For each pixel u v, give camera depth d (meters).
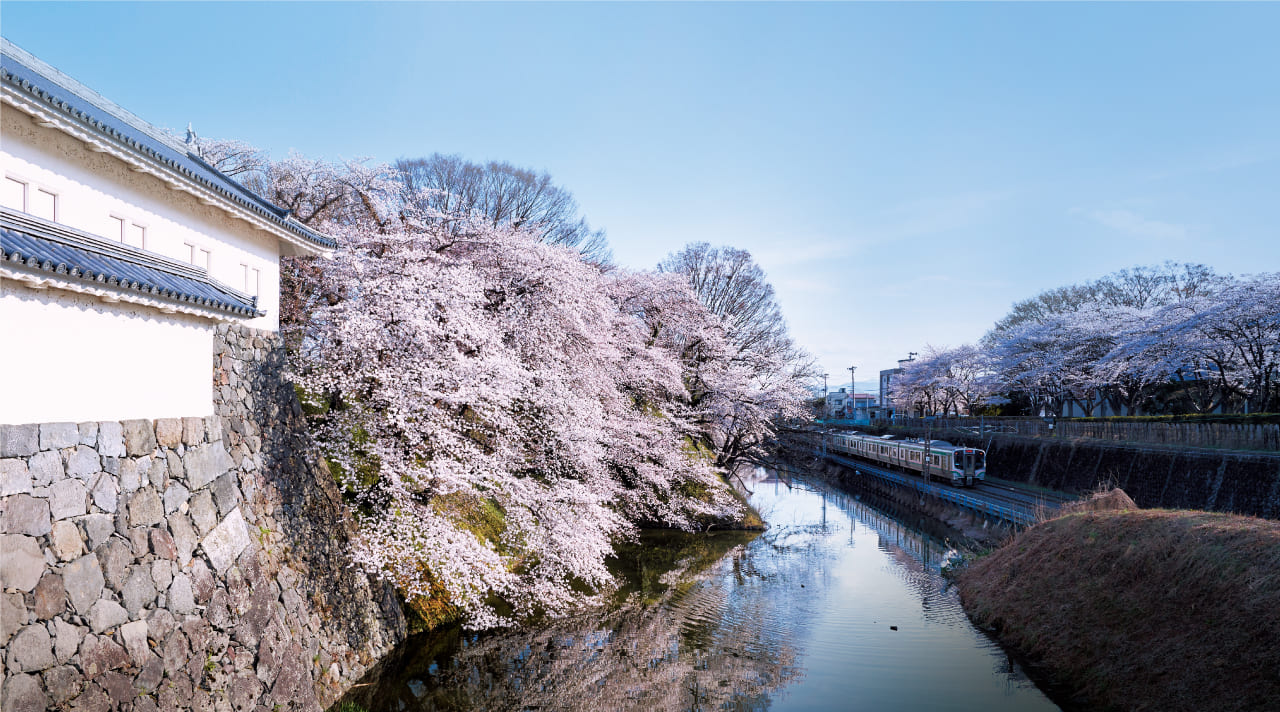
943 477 38.75
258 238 12.21
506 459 14.54
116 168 8.77
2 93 6.81
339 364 12.65
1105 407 45.84
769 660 14.01
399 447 12.88
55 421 6.45
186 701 7.37
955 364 59.41
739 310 39.19
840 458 61.84
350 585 12.04
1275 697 9.22
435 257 16.53
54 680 6.03
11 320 6.04
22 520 5.97
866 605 17.98
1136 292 48.03
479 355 14.34
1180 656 10.88
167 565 7.51
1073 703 11.85
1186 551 12.48
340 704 10.23
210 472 8.58
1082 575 14.54
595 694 12.08
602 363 21.12
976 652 14.59
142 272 7.81
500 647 13.80
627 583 19.08
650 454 24.44
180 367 8.31
